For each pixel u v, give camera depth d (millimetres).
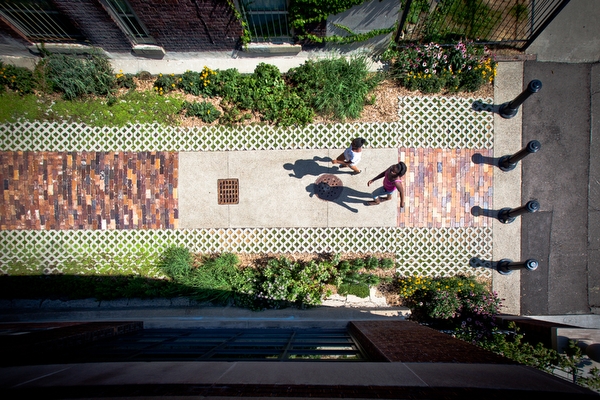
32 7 5832
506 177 7258
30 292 6961
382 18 6191
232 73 7109
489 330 6457
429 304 6664
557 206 7277
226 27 6398
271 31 6605
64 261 7148
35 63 7285
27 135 7242
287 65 7406
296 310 6762
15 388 2906
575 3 7285
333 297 6988
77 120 7254
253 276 6887
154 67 7422
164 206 7254
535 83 6000
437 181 7227
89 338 5121
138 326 6473
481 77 7016
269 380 3189
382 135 7238
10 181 7230
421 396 2787
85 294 6984
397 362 3697
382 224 7188
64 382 3064
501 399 2738
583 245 7277
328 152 7258
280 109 7121
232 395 2789
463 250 7191
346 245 7172
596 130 7324
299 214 7215
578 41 7328
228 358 4516
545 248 7250
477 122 7281
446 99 7277
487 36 7367
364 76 6953
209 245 7215
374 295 7094
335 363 3773
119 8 6008
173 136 7281
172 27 6375
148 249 7180
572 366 5449
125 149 7262
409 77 7137
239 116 7195
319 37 6703
